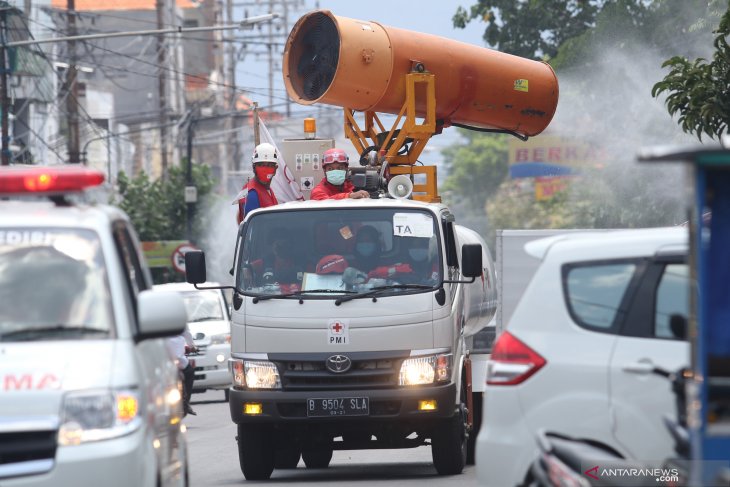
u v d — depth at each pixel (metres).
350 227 35.28
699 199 15.55
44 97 143.25
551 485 17.77
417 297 34.47
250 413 34.53
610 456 19.62
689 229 16.08
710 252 16.19
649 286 21.14
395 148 44.44
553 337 21.48
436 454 35.44
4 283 21.31
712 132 44.62
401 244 35.12
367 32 43.72
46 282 21.33
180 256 104.88
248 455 35.41
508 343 21.75
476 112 47.72
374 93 44.12
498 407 21.62
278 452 39.41
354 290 34.59
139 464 19.48
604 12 92.81
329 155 39.62
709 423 16.08
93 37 82.62
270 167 39.94
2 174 22.41
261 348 34.59
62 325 20.83
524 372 21.45
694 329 15.94
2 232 21.81
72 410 19.41
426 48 44.94
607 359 21.03
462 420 35.88
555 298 21.66
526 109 49.16
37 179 22.36
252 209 39.78
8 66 123.19
